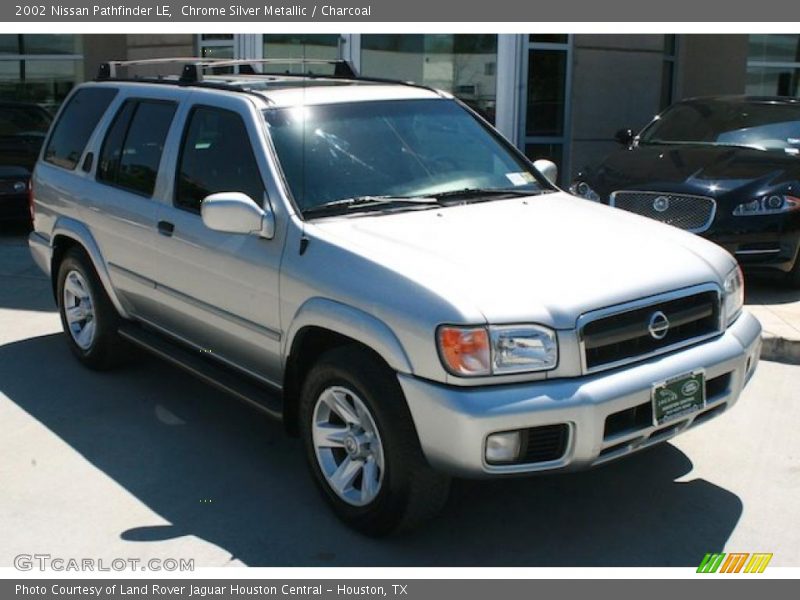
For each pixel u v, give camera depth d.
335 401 3.93
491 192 4.78
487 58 12.32
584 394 3.46
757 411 5.34
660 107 13.87
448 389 3.43
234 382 4.65
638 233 4.31
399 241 3.95
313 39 12.56
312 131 4.59
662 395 3.66
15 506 4.20
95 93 6.10
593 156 12.87
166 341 5.34
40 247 6.32
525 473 3.49
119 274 5.45
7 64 14.95
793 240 7.52
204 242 4.62
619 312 3.63
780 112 9.08
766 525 4.05
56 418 5.24
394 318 3.57
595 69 12.60
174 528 4.02
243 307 4.43
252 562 3.75
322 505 4.23
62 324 6.32
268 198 4.29
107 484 4.43
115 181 5.54
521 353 3.45
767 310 7.14
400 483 3.66
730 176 7.71
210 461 4.69
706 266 4.08
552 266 3.77
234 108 4.67
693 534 3.97
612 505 4.22
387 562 3.76
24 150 10.57
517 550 3.85
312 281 3.95
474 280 3.60
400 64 12.50
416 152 4.79
